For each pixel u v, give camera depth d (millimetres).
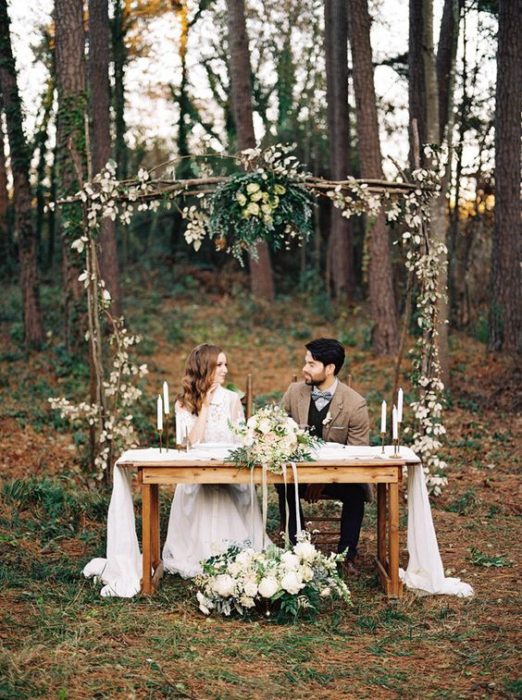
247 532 5785
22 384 12000
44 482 7613
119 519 5340
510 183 13742
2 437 9578
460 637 4566
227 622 4789
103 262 15336
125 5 21500
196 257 24828
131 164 24094
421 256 7629
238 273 23203
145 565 5195
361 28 14227
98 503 7152
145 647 4371
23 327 14906
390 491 5223
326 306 19734
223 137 24453
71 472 8359
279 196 6715
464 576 5707
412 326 15438
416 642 4535
